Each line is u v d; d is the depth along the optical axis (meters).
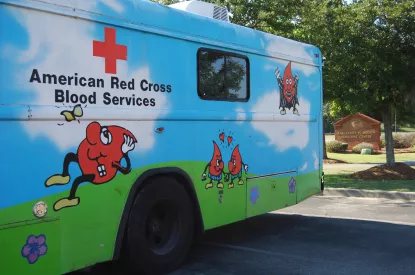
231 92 5.71
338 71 11.77
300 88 7.12
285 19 12.55
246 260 5.49
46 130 3.70
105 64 4.19
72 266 3.88
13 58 3.50
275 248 6.04
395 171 12.80
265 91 6.31
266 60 6.34
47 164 3.70
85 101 4.00
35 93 3.63
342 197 10.42
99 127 4.10
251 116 6.00
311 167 7.45
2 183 3.41
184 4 5.96
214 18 6.06
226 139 5.60
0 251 3.39
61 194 3.80
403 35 11.43
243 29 5.98
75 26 3.96
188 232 5.12
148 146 4.57
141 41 4.55
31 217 3.59
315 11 11.90
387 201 9.73
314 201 9.92
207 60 5.37
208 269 5.13
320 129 7.74
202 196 5.26
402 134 30.34
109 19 4.25
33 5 3.64
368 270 5.05
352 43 11.54
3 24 3.45
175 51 4.93
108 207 4.18
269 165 6.39
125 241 4.39
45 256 3.67
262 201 6.24
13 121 3.48
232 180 5.70
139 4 4.57
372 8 11.37
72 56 3.92
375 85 11.70
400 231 6.92
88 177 4.00
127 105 4.38
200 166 5.21
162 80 4.76
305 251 5.87
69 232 3.86
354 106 12.06
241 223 7.70
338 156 23.38
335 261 5.40
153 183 4.67
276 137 6.54
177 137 4.91
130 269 4.59
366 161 20.03
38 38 3.67
